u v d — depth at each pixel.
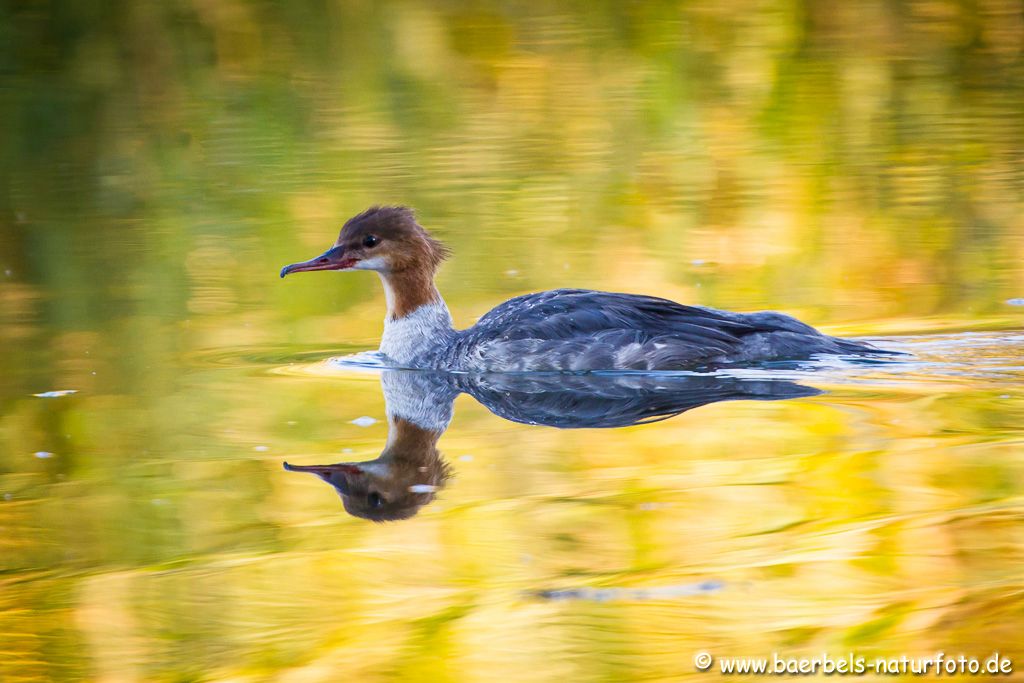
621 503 9.45
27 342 15.02
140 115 28.95
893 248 18.08
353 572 8.43
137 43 33.28
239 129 27.69
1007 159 22.89
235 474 10.51
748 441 10.84
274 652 7.36
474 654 7.21
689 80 30.14
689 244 18.72
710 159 23.94
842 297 16.03
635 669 6.97
